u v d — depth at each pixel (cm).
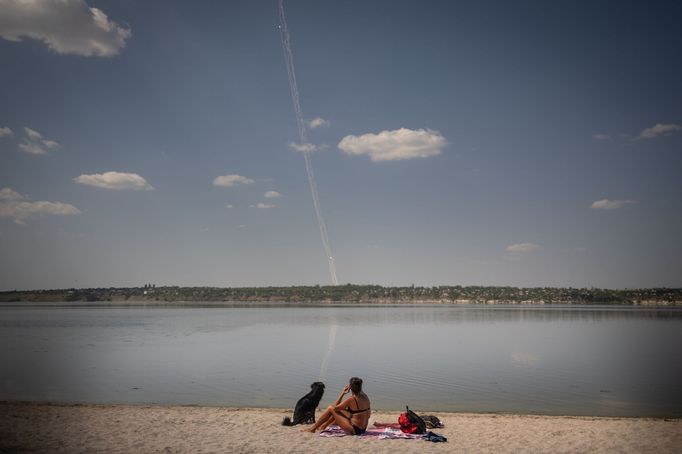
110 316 16562
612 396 2834
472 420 2042
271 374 3650
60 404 2409
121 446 1513
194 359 4600
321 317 16488
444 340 7106
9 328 9550
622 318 15812
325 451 1469
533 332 9025
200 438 1625
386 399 2759
